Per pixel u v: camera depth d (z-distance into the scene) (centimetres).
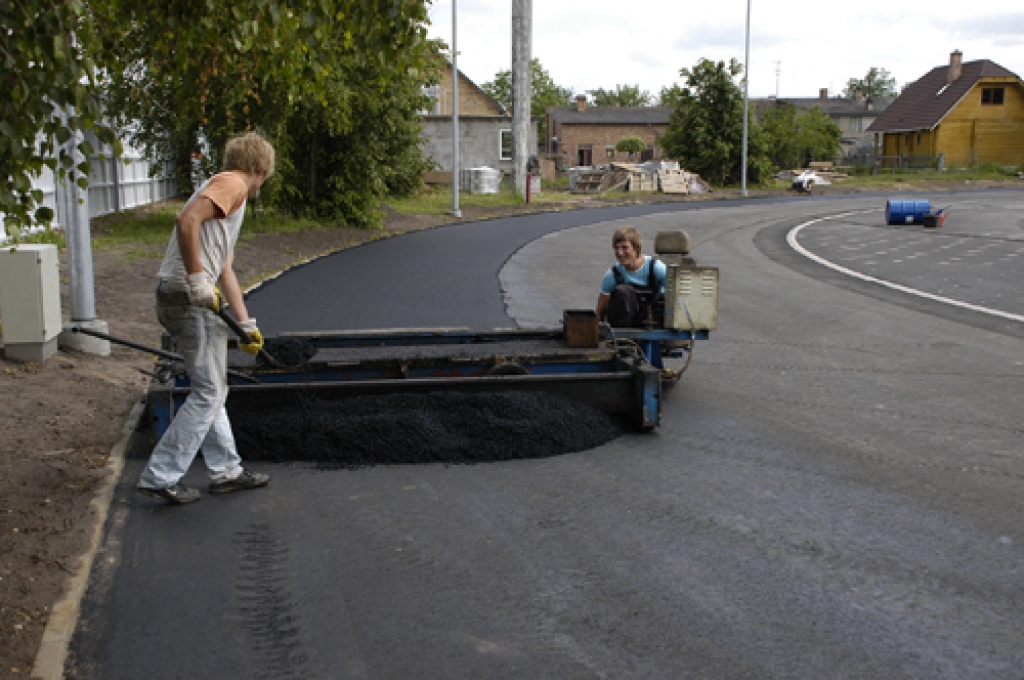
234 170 456
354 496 489
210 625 355
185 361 462
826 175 5181
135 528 447
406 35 445
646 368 598
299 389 564
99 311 992
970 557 420
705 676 321
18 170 335
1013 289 1345
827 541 436
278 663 329
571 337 654
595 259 1698
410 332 684
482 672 323
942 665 329
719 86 4556
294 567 405
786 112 6419
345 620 359
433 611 366
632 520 459
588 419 584
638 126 7575
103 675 321
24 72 326
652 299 710
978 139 5775
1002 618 363
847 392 731
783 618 362
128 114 1780
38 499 467
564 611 366
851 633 351
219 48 487
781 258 1784
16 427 573
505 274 1451
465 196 3478
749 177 4703
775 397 712
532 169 4378
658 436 600
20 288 715
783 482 516
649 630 352
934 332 1004
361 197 2202
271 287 1261
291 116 1919
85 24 368
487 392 588
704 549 425
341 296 1196
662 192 4097
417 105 2283
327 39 469
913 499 492
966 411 677
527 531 445
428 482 509
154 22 498
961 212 3044
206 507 473
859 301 1230
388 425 550
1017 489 510
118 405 648
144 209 2305
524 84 3247
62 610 359
